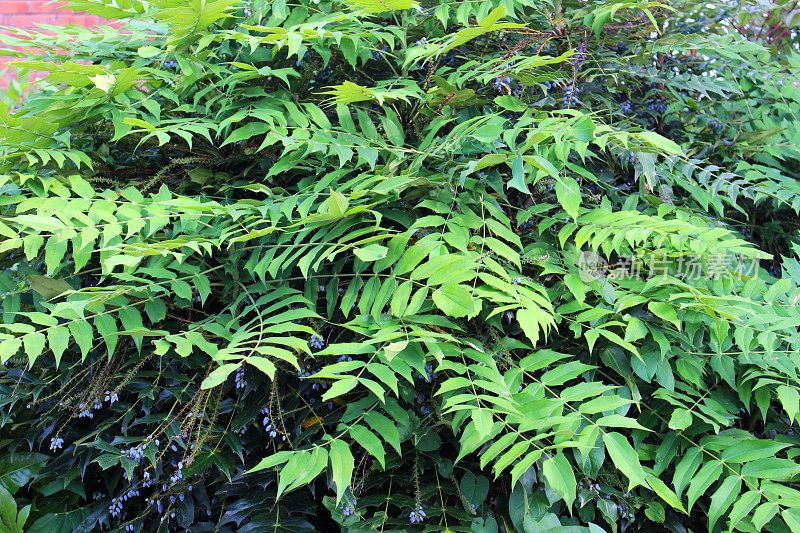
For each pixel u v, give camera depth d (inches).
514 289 42.4
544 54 68.2
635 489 50.9
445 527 46.3
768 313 49.1
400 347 36.5
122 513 56.6
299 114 54.8
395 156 54.6
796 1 78.5
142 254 41.7
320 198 54.7
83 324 42.8
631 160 57.9
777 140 70.9
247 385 50.8
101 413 57.6
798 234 68.9
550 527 44.6
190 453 52.2
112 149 63.9
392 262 46.4
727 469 45.0
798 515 38.0
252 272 51.3
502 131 49.6
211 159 60.0
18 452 58.9
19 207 47.6
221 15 53.5
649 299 48.8
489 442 44.9
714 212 68.5
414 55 55.0
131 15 68.1
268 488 53.2
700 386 48.2
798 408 43.8
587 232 48.9
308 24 52.9
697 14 77.0
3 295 53.1
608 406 40.3
